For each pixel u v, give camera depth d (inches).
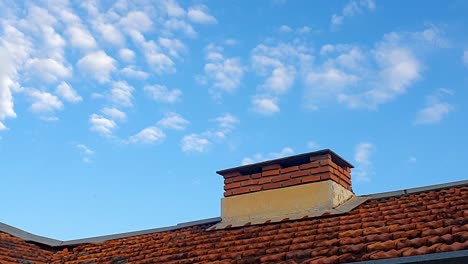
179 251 317.1
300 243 270.8
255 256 269.1
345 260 225.9
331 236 267.6
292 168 337.7
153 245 349.4
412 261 207.3
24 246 390.3
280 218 324.5
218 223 353.1
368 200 331.9
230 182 358.0
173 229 385.7
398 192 330.0
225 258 278.2
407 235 239.3
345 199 331.0
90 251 376.2
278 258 253.8
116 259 335.9
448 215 256.5
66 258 373.1
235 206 348.2
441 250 207.9
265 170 346.9
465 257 197.3
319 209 316.8
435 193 315.0
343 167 348.5
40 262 370.0
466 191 303.3
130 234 399.9
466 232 219.9
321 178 324.5
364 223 277.3
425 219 259.6
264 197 339.3
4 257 348.8
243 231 324.8
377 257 219.0
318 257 240.2
